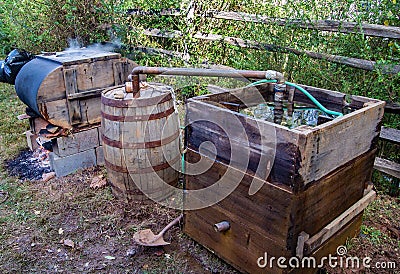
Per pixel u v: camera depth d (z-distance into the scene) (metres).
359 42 2.76
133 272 2.04
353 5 2.88
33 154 3.52
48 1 4.74
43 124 3.35
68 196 2.78
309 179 1.59
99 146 3.24
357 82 2.82
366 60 2.67
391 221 2.51
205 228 2.09
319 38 3.03
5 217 2.53
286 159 1.54
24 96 2.96
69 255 2.18
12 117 4.40
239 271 1.95
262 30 3.44
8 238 2.33
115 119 2.40
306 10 3.12
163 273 2.03
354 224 2.19
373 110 1.91
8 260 2.14
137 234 2.23
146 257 2.16
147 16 4.85
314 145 1.54
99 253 2.20
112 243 2.28
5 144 3.73
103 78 3.08
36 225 2.45
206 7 4.36
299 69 3.21
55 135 2.92
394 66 2.52
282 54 3.33
